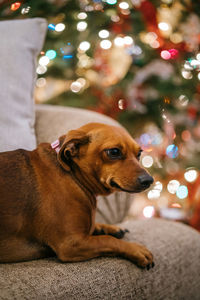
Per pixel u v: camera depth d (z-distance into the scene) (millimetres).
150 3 2848
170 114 2902
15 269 1457
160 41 2961
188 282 1865
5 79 2021
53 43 2838
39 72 2934
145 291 1623
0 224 1521
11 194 1555
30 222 1561
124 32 2951
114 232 1834
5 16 2660
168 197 3295
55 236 1556
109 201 2143
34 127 2273
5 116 1956
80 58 3023
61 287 1396
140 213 3383
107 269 1549
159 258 1765
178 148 3102
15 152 1701
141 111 2945
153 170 3088
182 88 2846
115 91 2965
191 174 3098
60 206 1573
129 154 1710
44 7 2664
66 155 1671
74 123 2205
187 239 2004
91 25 2809
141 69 2979
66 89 3170
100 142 1679
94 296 1453
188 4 2914
